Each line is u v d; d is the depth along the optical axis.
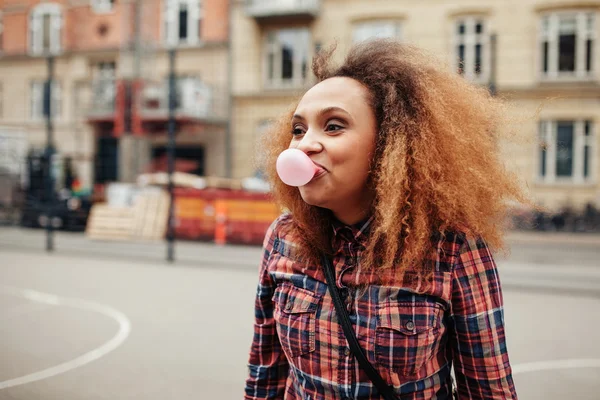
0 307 5.98
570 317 5.76
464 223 1.16
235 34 20.25
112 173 22.58
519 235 15.33
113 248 11.40
